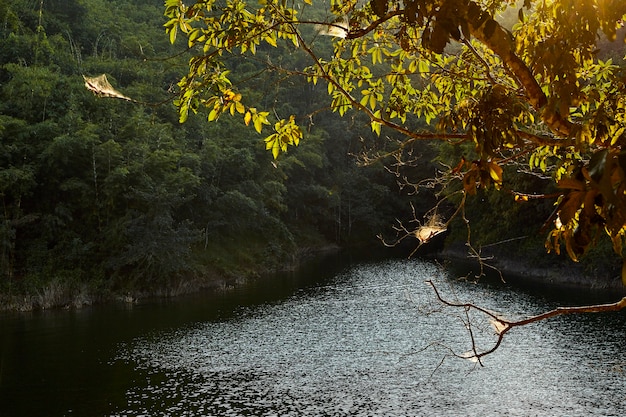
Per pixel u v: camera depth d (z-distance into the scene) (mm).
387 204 61875
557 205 2154
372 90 4988
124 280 33344
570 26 2791
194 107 4090
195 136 46406
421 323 24047
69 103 37312
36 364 19953
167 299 32031
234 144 46594
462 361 18703
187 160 39938
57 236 34312
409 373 17906
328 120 61875
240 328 24562
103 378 18344
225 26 4141
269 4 3967
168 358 20438
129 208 35562
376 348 20734
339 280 36781
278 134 4375
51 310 29234
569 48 2812
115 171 33938
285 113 56094
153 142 38750
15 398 16703
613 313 24172
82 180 35531
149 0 70000
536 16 4016
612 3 2561
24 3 46406
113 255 33438
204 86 4059
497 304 26266
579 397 15242
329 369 18641
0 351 21656
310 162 56344
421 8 2748
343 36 3973
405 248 55750
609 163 1825
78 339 23234
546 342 20312
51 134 35094
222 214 42656
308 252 53875
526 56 3828
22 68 37469
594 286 29906
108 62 45562
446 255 45625
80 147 34219
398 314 25969
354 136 59969
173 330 24516
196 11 4039
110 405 15992
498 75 4891
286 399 16125
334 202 56812
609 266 30016
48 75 37906
